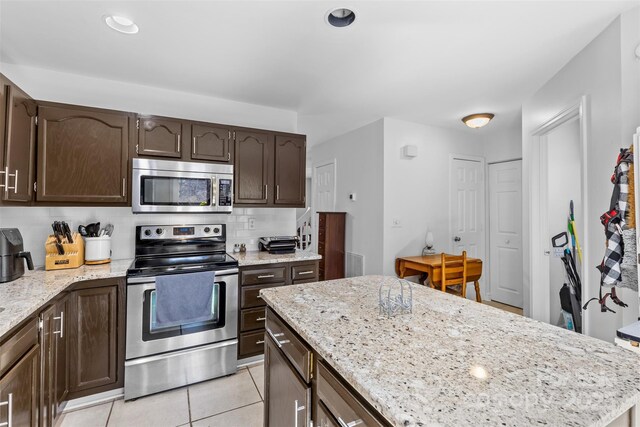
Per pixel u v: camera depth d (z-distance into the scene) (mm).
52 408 1648
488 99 2979
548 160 2889
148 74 2418
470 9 1628
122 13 1660
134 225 2553
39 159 2031
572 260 2713
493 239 4242
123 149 2285
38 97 2312
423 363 847
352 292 1540
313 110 3305
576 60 2121
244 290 2434
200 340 2230
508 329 1099
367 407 797
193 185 2475
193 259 2447
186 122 2502
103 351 1968
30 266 1825
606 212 1669
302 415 1112
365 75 2447
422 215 3865
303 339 1146
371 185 3816
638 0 1555
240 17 1694
